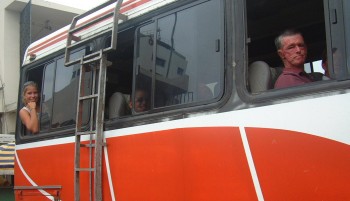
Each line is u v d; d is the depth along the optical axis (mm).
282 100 2688
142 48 3777
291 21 3920
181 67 3383
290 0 3582
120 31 4012
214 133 2994
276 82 2965
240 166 2816
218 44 3145
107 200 3709
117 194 3629
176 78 3402
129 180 3545
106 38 4145
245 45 2977
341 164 2377
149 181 3387
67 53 4320
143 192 3422
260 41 4027
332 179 2402
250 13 3730
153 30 3709
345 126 2389
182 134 3201
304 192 2502
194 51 3312
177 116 3270
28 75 5473
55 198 4441
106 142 3797
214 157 2969
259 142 2738
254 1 3518
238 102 2914
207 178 2990
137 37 3848
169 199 3221
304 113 2566
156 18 3703
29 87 5184
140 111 3637
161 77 3535
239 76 2951
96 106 3941
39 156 4793
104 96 3826
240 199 2793
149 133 3451
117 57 4195
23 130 5230
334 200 2381
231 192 2846
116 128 3742
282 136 2637
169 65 3494
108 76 4285
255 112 2797
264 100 2775
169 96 3422
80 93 4008
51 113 4844
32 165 4895
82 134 3898
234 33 3055
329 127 2449
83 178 3965
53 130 4727
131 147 3576
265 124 2730
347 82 2447
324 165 2439
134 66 3811
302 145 2543
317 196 2447
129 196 3531
